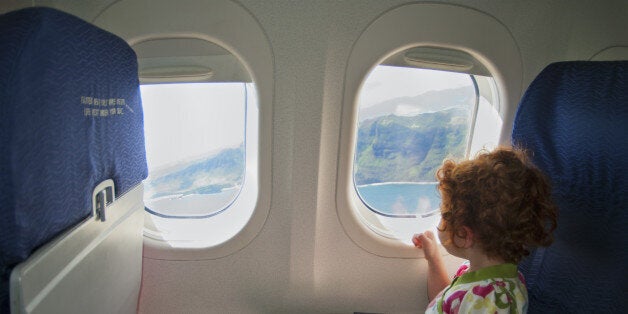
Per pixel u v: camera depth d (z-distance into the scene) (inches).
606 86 36.6
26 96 25.3
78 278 32.4
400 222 65.7
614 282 34.9
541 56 55.3
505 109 56.6
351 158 57.6
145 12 48.7
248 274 64.7
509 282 36.8
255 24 50.2
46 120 27.2
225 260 63.6
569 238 39.1
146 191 61.4
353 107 54.4
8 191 24.9
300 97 54.2
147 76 51.9
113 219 39.3
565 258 39.5
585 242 37.5
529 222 35.7
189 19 49.2
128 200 43.3
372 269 66.0
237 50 50.7
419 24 50.9
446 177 40.8
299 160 57.6
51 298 28.1
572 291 38.6
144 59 51.2
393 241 64.2
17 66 24.7
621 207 34.7
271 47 51.4
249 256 63.5
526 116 42.6
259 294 66.2
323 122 55.6
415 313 69.2
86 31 31.7
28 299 25.5
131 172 43.0
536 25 53.9
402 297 68.2
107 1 48.3
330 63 52.6
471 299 36.8
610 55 57.1
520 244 36.2
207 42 51.1
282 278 65.4
